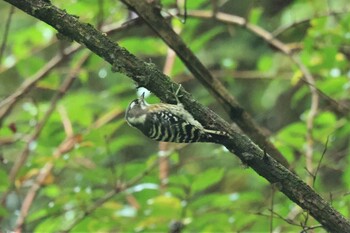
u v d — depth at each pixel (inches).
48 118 450.6
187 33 469.7
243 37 718.5
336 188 599.5
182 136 309.4
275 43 463.8
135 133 695.7
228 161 627.5
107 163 491.8
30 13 259.0
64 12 259.4
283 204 405.4
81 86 687.1
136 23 411.8
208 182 383.9
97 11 456.8
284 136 438.6
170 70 477.7
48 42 526.0
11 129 420.5
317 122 452.1
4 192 431.5
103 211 390.9
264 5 656.4
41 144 437.1
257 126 357.7
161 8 355.3
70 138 435.2
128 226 397.7
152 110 331.9
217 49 716.7
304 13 593.9
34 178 492.7
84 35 258.5
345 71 496.1
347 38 459.5
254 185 598.2
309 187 267.6
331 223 264.7
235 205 397.7
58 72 508.7
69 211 404.2
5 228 432.1
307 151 416.5
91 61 468.4
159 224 395.9
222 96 356.2
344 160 486.0
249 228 401.4
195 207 390.9
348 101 523.8
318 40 463.5
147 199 391.9
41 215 395.5
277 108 730.2
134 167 395.5
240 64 724.0
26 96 498.6
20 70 492.7
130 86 504.7
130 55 261.7
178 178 382.0
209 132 271.7
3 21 669.3
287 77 525.3
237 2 708.0
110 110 520.1
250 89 741.3
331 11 470.3
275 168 268.5
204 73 358.0
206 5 548.4
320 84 450.3
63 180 531.2
